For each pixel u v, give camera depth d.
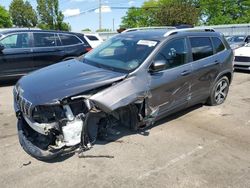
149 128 5.12
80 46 9.38
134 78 4.34
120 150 4.30
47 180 3.58
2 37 8.04
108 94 3.99
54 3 43.56
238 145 4.61
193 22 35.91
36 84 4.03
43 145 3.86
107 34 33.81
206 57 5.78
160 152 4.30
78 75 4.23
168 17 36.06
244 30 33.06
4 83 8.74
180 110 5.50
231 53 6.54
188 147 4.48
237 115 5.97
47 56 8.72
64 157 4.07
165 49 4.87
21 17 45.94
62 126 3.72
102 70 4.46
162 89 4.74
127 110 4.33
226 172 3.84
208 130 5.16
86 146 4.05
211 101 6.30
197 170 3.87
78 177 3.64
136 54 4.73
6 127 5.11
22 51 8.27
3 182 3.52
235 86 8.70
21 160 4.00
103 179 3.62
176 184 3.55
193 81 5.41
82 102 3.87
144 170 3.83
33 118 3.73
